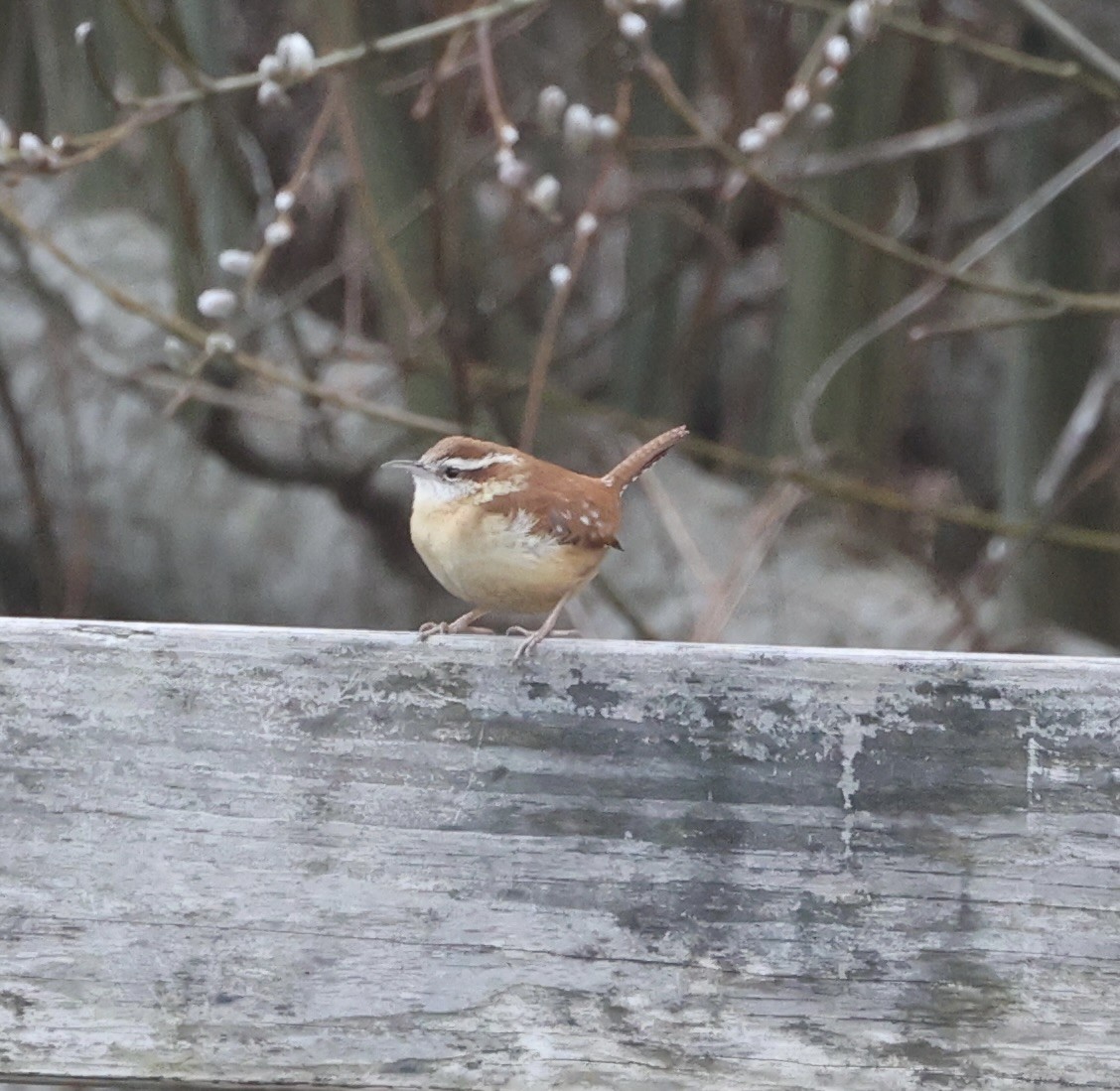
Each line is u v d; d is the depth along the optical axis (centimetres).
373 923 451
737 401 1714
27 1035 451
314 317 1416
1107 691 438
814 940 444
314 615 1291
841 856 445
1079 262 1337
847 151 1323
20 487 1285
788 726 446
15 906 452
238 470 1255
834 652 447
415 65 1188
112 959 452
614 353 1530
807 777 446
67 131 1242
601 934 448
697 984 446
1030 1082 438
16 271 1159
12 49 1309
